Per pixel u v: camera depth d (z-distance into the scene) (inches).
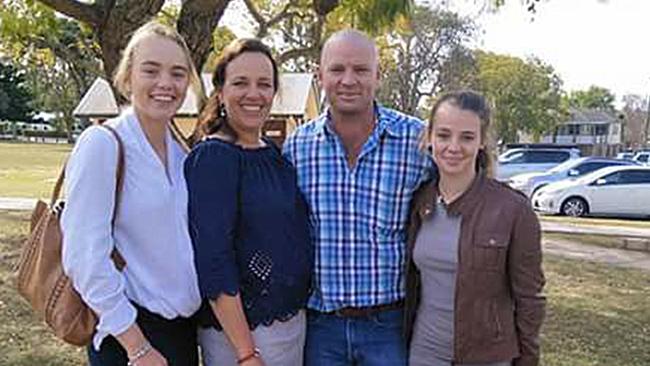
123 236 107.4
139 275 108.0
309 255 121.6
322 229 124.6
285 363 117.6
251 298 113.3
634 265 438.9
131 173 106.7
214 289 108.7
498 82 2349.9
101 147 104.2
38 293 109.2
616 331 277.1
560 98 2682.1
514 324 119.2
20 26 434.3
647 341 265.6
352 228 124.5
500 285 117.3
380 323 126.0
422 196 123.6
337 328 126.0
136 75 109.7
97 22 295.7
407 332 125.6
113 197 105.2
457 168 117.9
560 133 3361.2
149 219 107.2
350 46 123.9
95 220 103.1
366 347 125.7
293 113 763.4
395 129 125.7
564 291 346.9
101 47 299.7
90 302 103.4
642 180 782.5
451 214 119.0
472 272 116.0
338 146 124.6
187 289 110.3
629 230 613.0
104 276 102.8
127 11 290.2
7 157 1620.3
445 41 1808.6
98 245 102.8
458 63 1831.9
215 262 108.7
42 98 2709.2
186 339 115.7
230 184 111.6
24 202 700.7
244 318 112.0
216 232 109.1
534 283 116.8
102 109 782.5
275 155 121.1
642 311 311.1
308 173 125.5
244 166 114.7
